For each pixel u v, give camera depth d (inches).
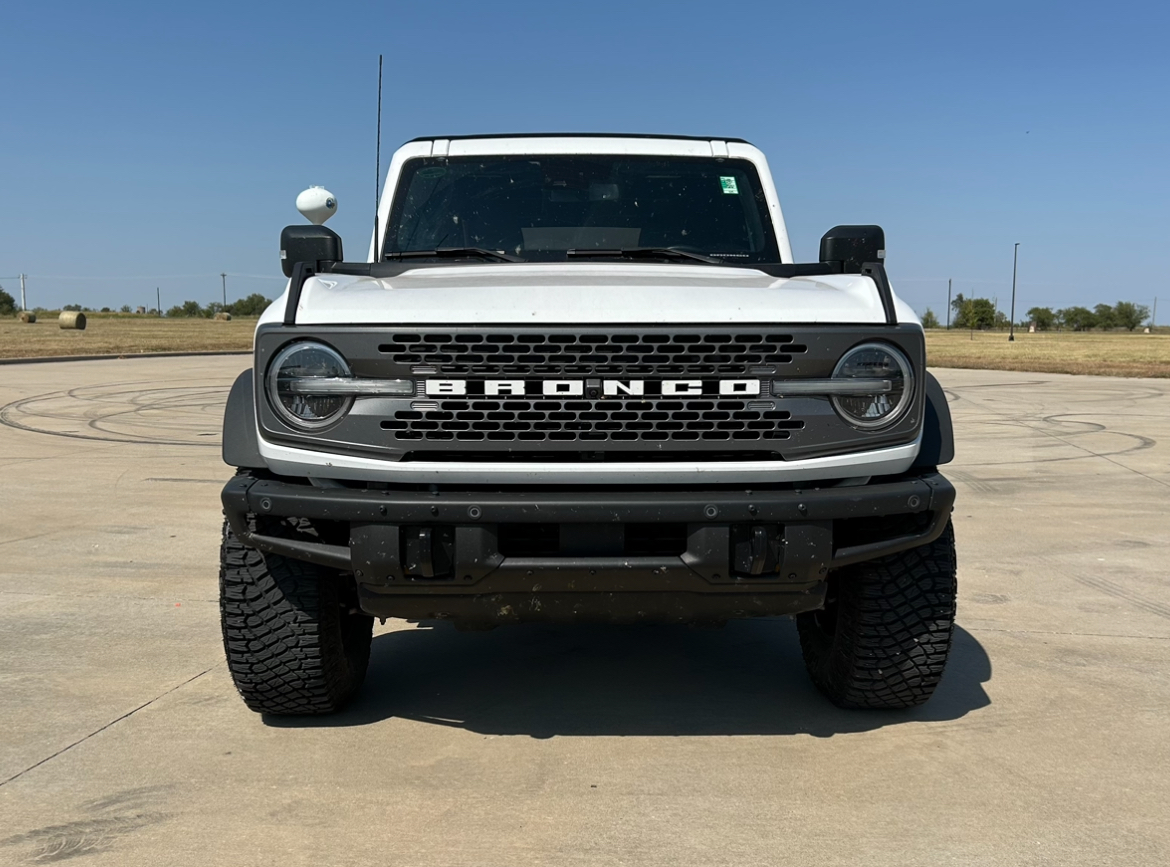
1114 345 2417.6
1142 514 316.2
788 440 125.7
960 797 124.3
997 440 511.8
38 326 2369.6
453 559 123.6
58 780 128.6
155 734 143.5
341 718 150.5
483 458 125.5
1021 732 145.2
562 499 121.6
